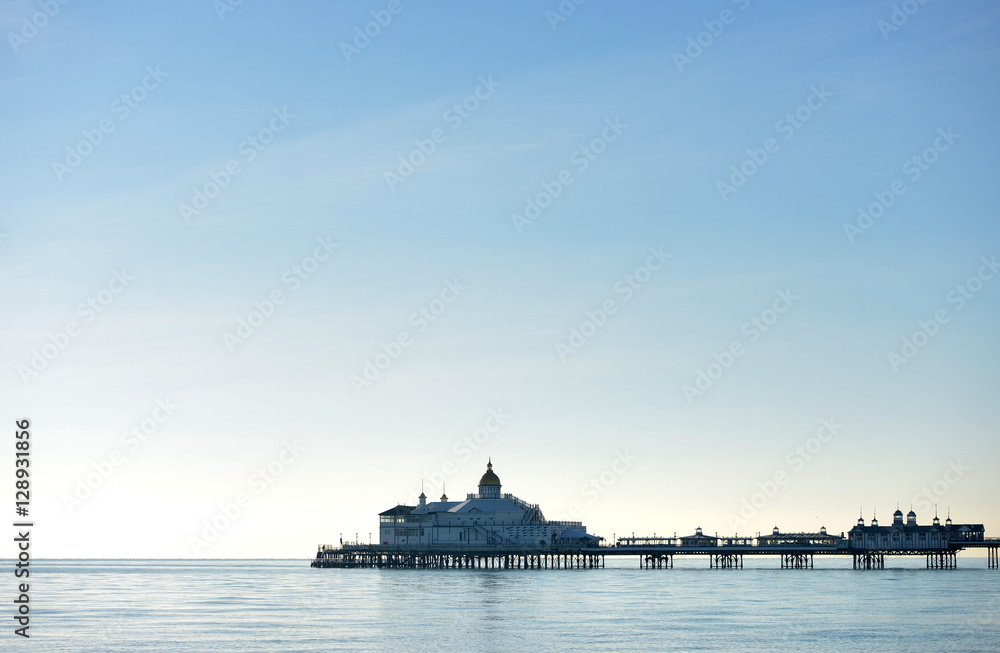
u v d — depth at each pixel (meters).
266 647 138.25
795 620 161.38
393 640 143.25
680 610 176.00
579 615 169.62
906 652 131.50
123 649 137.50
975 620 160.50
